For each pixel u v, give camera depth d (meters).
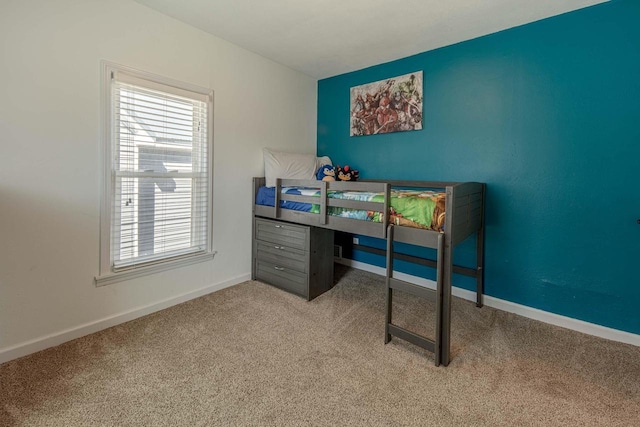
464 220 2.03
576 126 2.15
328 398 1.48
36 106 1.75
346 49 2.85
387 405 1.44
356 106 3.39
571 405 1.46
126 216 2.21
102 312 2.10
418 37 2.58
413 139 2.99
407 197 1.96
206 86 2.60
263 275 3.04
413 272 3.13
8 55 1.65
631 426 1.34
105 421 1.32
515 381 1.63
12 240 1.72
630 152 1.97
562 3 2.04
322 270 2.80
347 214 2.27
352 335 2.08
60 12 1.81
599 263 2.11
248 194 3.04
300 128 3.57
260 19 2.34
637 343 1.99
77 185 1.94
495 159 2.52
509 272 2.50
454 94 2.71
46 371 1.64
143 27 2.18
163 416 1.35
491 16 2.23
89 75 1.95
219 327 2.15
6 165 1.68
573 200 2.19
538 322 2.32
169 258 2.46
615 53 1.99
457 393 1.53
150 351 1.85
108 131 2.05
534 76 2.30
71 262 1.94
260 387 1.55
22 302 1.77
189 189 2.57
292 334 2.08
